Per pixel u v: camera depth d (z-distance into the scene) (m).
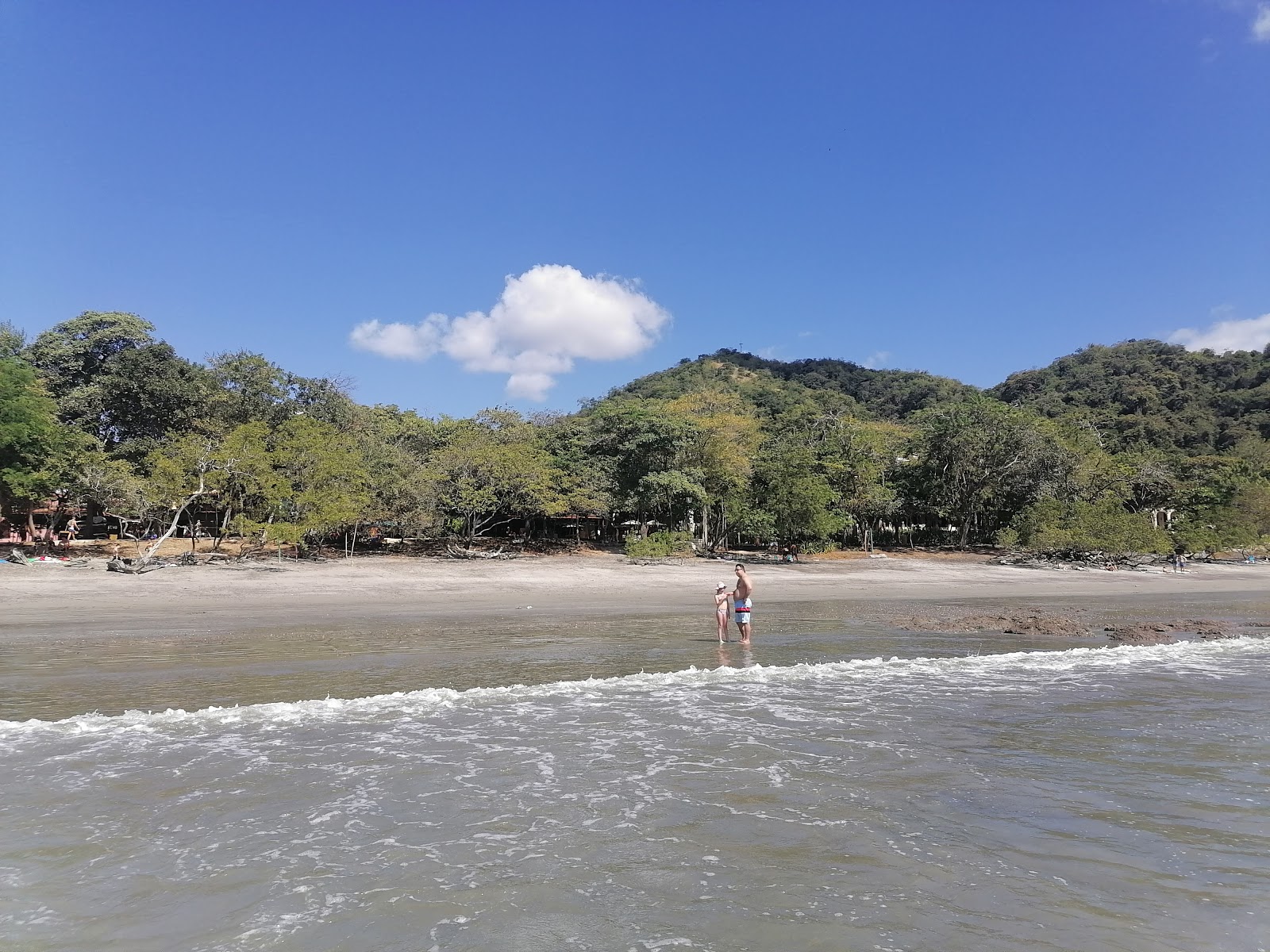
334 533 45.03
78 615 22.97
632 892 5.50
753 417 71.94
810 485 50.53
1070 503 58.78
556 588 35.00
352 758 8.91
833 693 12.80
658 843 6.40
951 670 15.16
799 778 8.19
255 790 7.75
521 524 61.81
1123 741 9.82
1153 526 54.56
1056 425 67.31
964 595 35.41
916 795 7.67
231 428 46.44
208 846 6.32
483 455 47.25
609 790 7.78
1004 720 10.96
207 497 41.62
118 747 9.29
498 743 9.61
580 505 51.00
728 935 4.89
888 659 16.23
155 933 4.93
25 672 13.94
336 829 6.71
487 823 6.87
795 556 51.91
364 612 25.17
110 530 53.38
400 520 45.97
